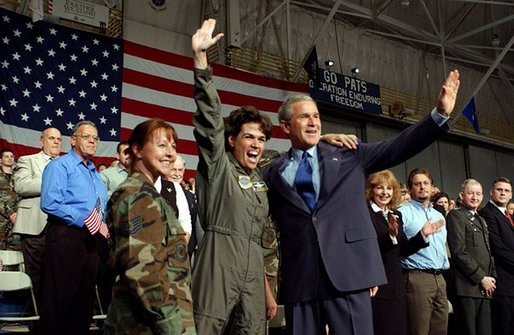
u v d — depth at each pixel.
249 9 13.20
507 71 18.59
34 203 5.01
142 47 10.39
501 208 5.67
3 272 4.48
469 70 18.20
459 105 17.59
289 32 13.46
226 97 11.23
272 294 3.03
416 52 16.70
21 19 9.17
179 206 4.30
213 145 2.75
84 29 10.27
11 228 6.21
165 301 2.12
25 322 4.96
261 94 11.74
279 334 5.20
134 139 2.48
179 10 11.67
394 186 4.33
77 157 4.37
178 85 10.62
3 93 8.73
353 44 15.13
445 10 16.88
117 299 2.22
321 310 2.75
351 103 14.02
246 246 2.74
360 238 2.76
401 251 4.18
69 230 4.07
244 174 2.90
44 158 5.24
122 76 10.02
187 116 10.55
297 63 13.49
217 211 2.77
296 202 2.84
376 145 2.88
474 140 17.80
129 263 2.13
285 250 2.86
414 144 2.72
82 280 4.12
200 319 2.59
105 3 10.73
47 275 4.02
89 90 9.60
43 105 9.09
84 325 4.10
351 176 2.87
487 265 5.29
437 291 4.69
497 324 5.41
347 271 2.69
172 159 2.47
